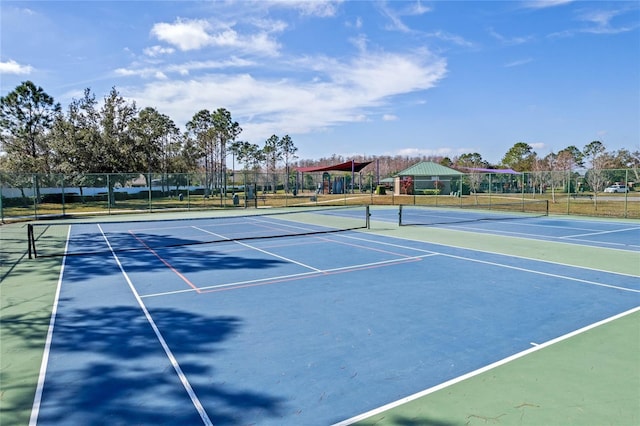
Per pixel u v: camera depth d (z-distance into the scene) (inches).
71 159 1296.8
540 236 593.9
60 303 274.7
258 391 155.9
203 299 280.1
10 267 396.5
